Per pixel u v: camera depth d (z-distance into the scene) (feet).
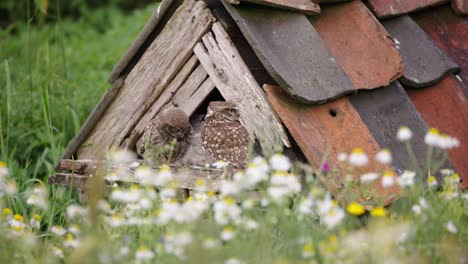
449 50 37.47
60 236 28.91
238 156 31.53
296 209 27.04
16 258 27.17
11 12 68.80
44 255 27.45
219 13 32.76
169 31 33.88
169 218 26.63
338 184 29.35
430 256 25.61
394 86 33.68
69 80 49.49
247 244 25.12
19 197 35.09
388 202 29.30
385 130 31.99
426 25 38.06
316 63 31.73
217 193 32.07
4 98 45.09
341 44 33.65
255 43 30.71
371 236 25.80
